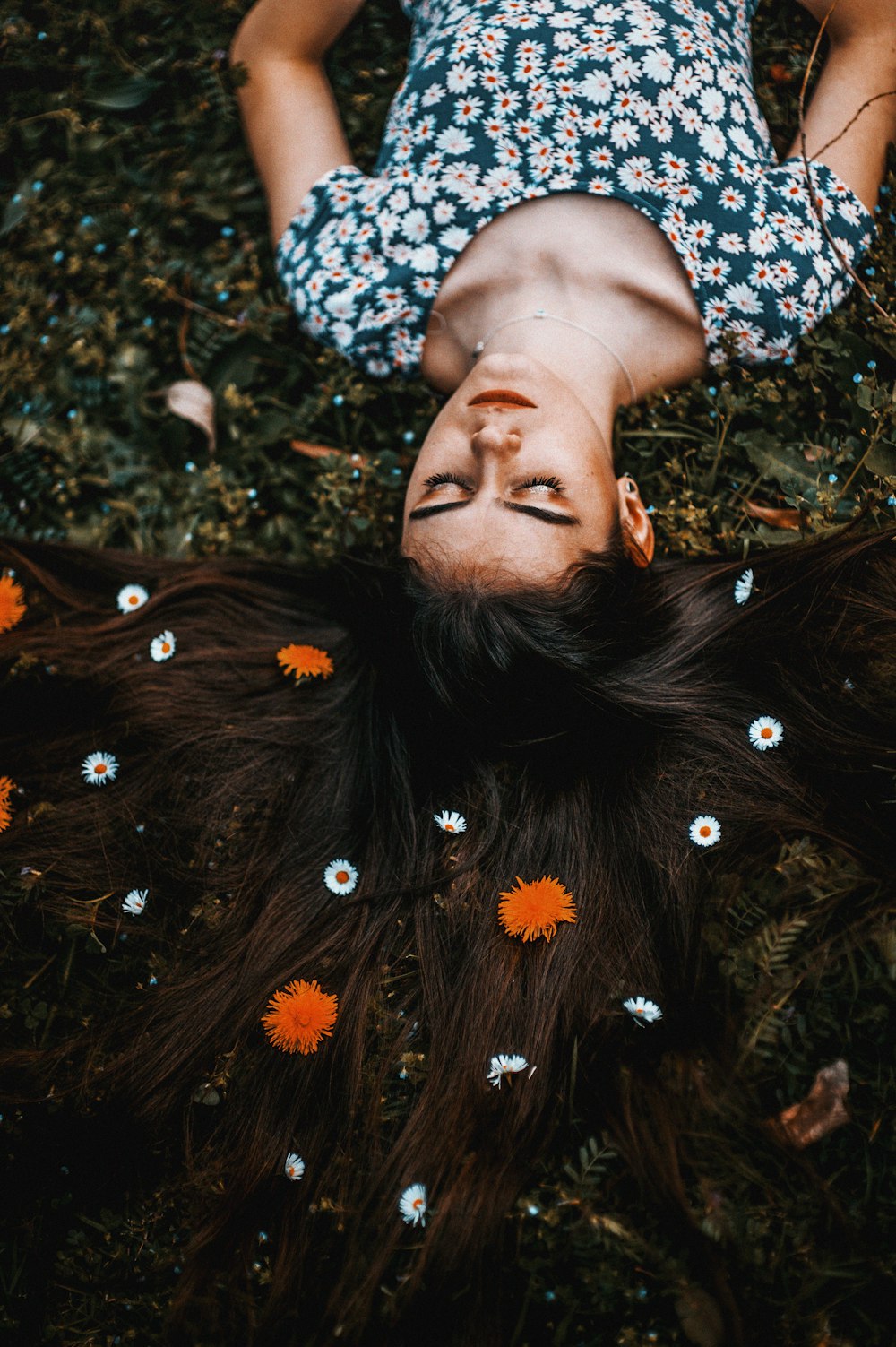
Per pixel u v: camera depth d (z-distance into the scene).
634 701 1.46
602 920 1.39
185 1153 1.32
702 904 1.38
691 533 1.66
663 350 1.70
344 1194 1.27
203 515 1.89
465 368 1.77
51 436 1.90
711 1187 1.23
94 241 1.94
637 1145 1.23
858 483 1.64
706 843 1.42
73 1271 1.30
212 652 1.73
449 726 1.45
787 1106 1.33
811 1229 1.24
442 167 1.69
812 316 1.69
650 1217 1.23
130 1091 1.35
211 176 1.96
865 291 1.58
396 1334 1.17
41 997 1.48
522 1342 1.22
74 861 1.55
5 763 1.65
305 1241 1.25
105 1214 1.31
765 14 1.86
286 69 1.85
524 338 1.64
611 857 1.42
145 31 1.96
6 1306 1.30
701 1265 1.18
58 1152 1.35
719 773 1.48
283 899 1.47
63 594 1.80
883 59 1.70
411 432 1.85
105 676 1.72
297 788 1.58
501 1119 1.27
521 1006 1.33
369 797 1.51
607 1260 1.23
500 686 1.40
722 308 1.66
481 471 1.44
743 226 1.64
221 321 1.95
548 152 1.65
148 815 1.59
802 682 1.52
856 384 1.66
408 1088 1.37
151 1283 1.29
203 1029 1.37
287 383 1.95
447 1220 1.21
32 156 1.98
